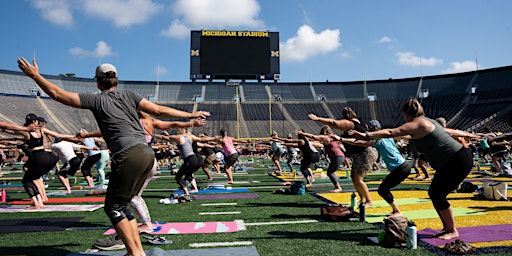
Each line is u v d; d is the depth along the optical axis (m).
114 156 3.11
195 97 60.53
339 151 8.67
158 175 15.05
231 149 11.10
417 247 3.85
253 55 40.03
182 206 6.80
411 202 6.77
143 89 61.12
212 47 39.56
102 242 3.88
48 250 3.91
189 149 8.34
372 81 63.12
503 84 52.47
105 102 3.12
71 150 9.27
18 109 49.06
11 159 23.91
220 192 8.88
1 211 6.38
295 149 15.42
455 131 4.73
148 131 4.54
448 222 4.13
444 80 58.72
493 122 45.97
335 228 4.82
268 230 4.73
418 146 4.11
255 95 61.62
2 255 3.73
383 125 55.16
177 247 3.97
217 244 4.07
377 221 5.19
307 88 64.06
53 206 6.88
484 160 19.95
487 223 4.88
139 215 4.66
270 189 9.52
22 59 2.77
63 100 2.96
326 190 9.07
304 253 3.68
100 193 8.77
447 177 3.98
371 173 14.95
